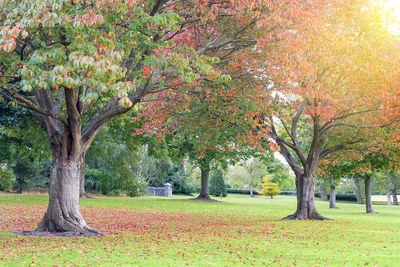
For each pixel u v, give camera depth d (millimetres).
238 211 31062
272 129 24500
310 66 16250
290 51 14125
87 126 14656
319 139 24594
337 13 17828
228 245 12273
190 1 13336
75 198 14055
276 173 86688
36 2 8758
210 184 71438
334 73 20703
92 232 13828
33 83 8789
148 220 20953
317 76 19609
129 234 14469
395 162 26000
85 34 9727
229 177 84500
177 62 11750
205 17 12805
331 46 16938
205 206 35812
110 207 28828
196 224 19594
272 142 16250
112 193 49719
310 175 24391
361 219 27062
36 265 7938
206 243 12586
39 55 9062
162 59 11727
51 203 13828
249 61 15031
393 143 23250
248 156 38125
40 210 23094
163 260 9133
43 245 10820
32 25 8750
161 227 17719
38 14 8789
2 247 10203
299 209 24281
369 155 29266
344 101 20484
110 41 9820
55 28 10453
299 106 24203
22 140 30672
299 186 24531
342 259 10141
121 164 40531
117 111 14344
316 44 16234
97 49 10180
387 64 18094
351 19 18328
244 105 15594
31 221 17438
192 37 15539
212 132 19594
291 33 14297
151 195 61969
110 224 18141
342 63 18578
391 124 21156
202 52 14602
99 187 51188
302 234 15891
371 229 19078
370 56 17969
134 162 42000
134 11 11422
